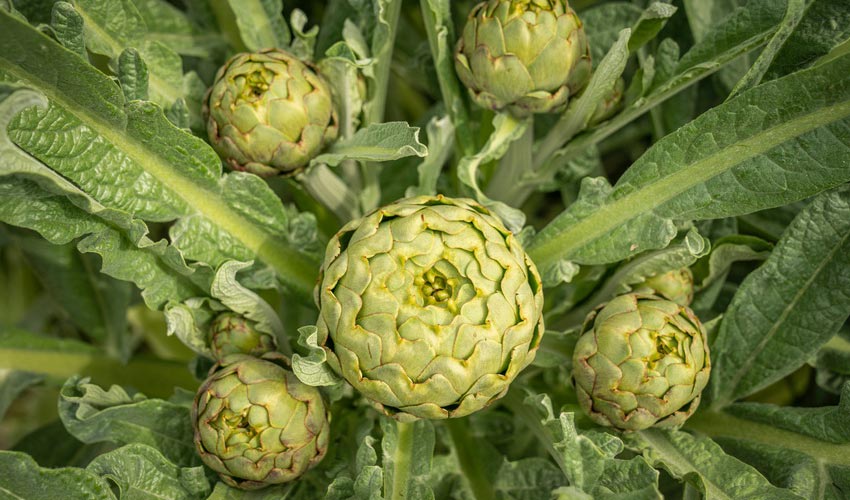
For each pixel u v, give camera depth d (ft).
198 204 2.66
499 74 2.64
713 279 2.85
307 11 3.47
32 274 3.85
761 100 2.59
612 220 2.69
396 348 2.38
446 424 2.88
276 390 2.52
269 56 2.65
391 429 2.61
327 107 2.67
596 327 2.58
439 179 3.06
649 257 2.68
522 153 2.87
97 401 2.67
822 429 2.68
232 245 2.71
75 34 2.55
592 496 2.50
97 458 2.52
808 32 2.73
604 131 2.80
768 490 2.57
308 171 2.70
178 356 3.58
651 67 2.76
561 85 2.67
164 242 2.58
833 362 2.84
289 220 2.86
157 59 2.77
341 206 2.87
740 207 2.62
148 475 2.57
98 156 2.56
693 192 2.65
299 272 2.79
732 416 2.77
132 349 3.32
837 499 2.64
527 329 2.42
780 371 2.75
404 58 3.40
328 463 2.71
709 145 2.64
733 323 2.76
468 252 2.46
